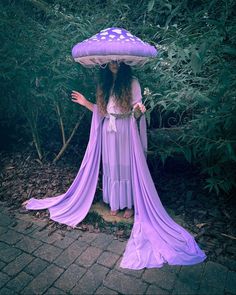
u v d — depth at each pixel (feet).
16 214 9.13
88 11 11.25
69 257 7.19
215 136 7.65
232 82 6.76
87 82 10.02
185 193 10.06
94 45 6.29
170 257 6.97
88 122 13.17
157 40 9.90
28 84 10.62
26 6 11.72
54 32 9.53
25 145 14.43
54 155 13.29
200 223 8.42
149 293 6.10
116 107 7.72
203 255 7.08
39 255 7.28
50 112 12.60
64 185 10.86
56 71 9.46
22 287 6.31
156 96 8.91
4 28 9.99
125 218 8.75
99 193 10.27
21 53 9.82
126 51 6.16
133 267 6.79
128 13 10.85
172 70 8.46
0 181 11.25
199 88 7.99
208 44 6.94
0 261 7.08
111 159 8.20
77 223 8.42
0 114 13.74
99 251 7.39
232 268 6.74
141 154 8.06
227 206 9.12
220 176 8.45
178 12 9.68
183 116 10.79
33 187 10.75
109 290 6.20
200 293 6.08
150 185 8.23
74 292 6.17
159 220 8.02
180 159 11.57
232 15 8.50
